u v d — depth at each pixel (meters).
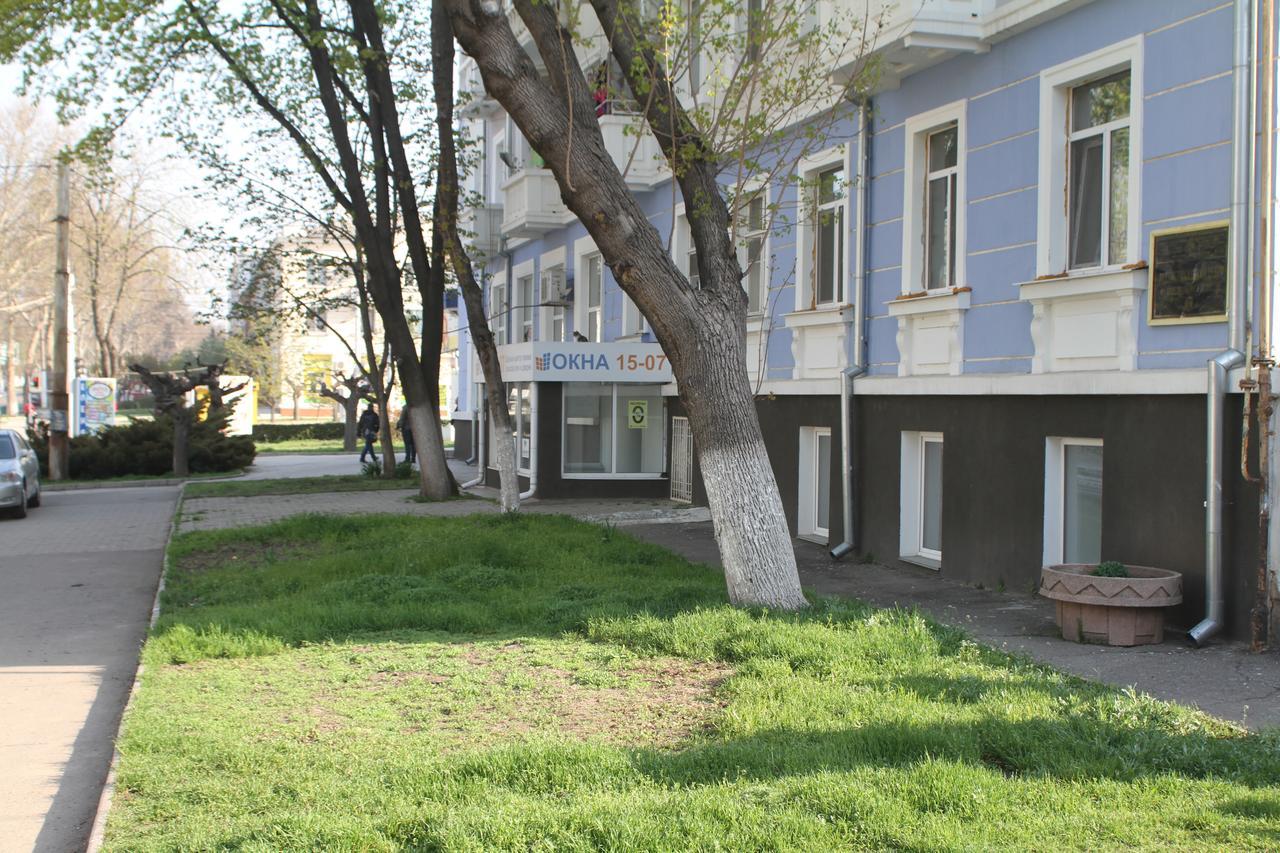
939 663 7.07
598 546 12.84
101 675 8.23
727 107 11.85
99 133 18.38
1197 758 5.12
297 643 8.41
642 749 5.49
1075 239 10.16
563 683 6.95
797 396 14.68
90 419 37.53
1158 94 9.03
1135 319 9.15
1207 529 8.20
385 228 20.61
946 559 11.56
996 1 10.99
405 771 5.23
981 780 4.82
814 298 14.34
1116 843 4.20
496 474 23.36
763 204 15.62
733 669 7.19
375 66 19.84
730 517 8.95
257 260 26.17
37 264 53.34
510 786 5.03
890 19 11.05
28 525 19.23
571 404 20.56
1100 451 9.84
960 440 11.35
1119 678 7.16
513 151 27.08
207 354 79.88
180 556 13.88
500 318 29.34
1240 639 8.13
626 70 10.02
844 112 13.28
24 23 15.62
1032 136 10.43
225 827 4.73
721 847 4.17
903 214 12.33
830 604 8.84
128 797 5.20
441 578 10.89
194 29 18.69
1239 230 8.11
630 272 8.93
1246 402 7.93
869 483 12.97
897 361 12.48
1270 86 8.01
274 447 48.34
